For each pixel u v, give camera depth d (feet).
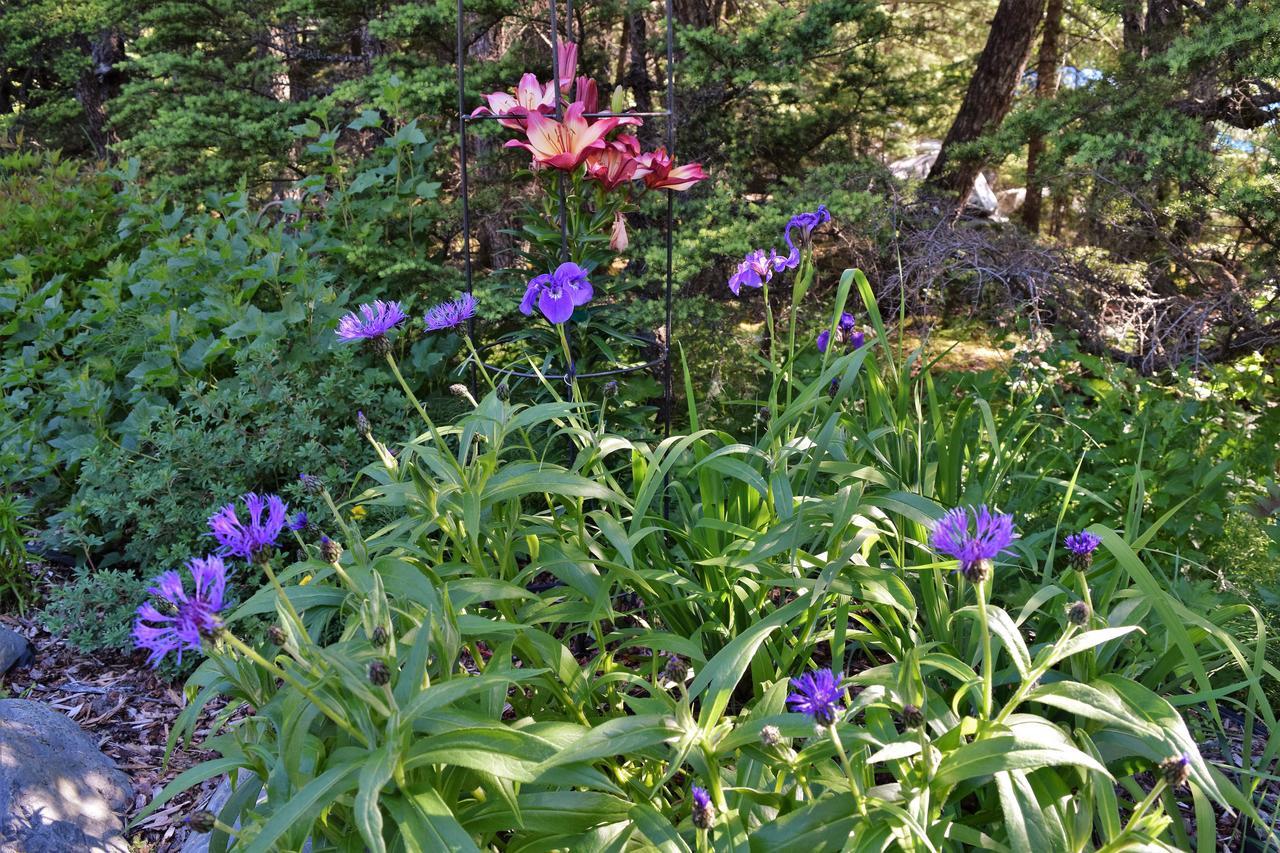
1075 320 15.02
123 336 13.56
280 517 4.56
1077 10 28.50
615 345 11.98
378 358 13.17
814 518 6.38
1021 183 22.89
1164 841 6.00
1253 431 12.53
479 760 4.43
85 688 9.75
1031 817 4.69
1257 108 15.56
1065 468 10.61
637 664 8.07
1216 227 16.46
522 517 7.06
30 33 36.83
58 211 17.21
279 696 5.15
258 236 13.44
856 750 5.21
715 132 18.67
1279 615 8.60
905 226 16.57
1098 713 4.73
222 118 18.93
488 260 22.79
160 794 5.00
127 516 10.73
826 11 16.92
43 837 7.14
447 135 16.75
